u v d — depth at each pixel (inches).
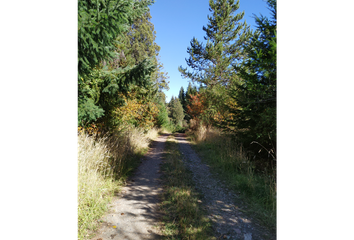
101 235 100.0
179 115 1863.9
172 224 113.4
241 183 179.6
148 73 202.5
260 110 208.2
